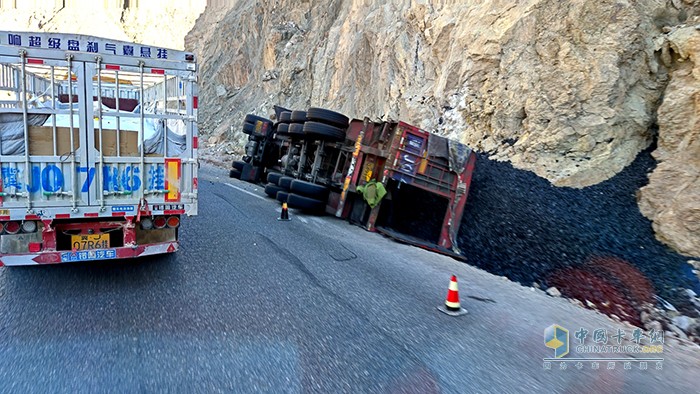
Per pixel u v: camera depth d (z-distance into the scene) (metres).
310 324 5.14
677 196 8.62
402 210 11.34
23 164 5.49
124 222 6.08
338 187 11.91
